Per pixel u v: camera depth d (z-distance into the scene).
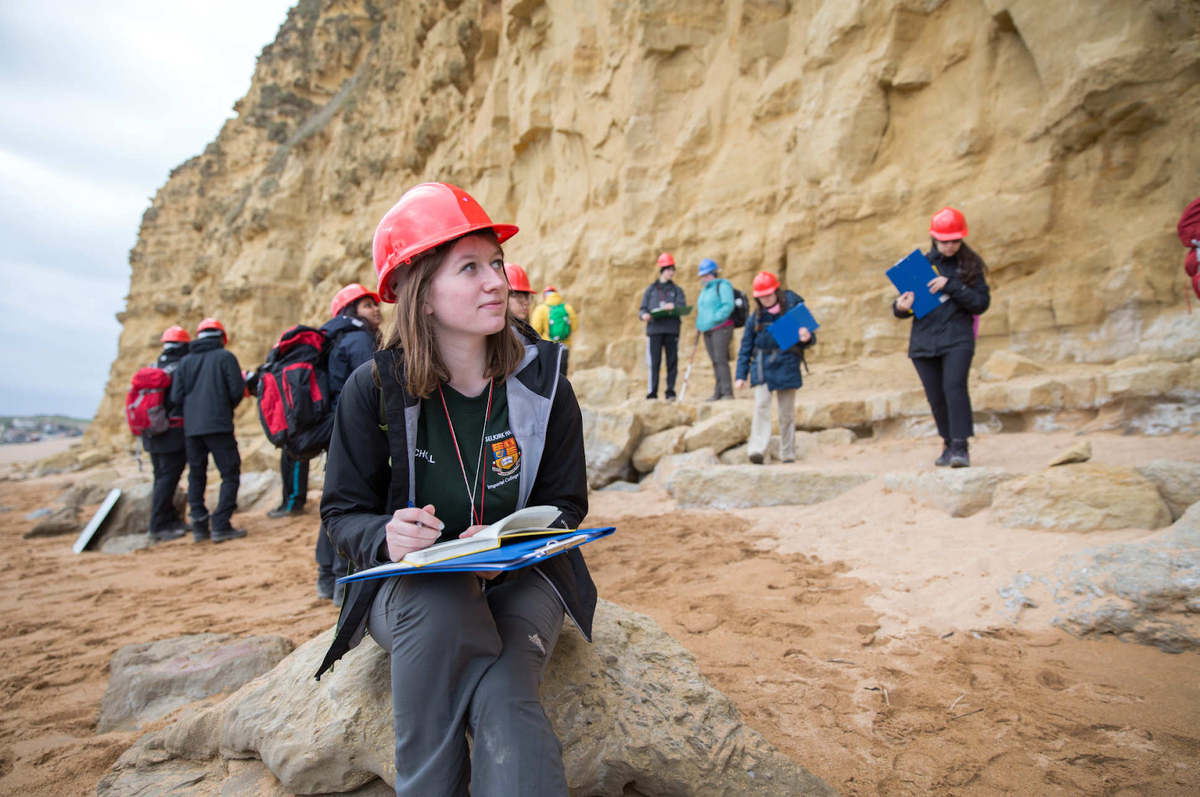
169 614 5.09
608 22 14.38
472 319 1.81
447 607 1.62
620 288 13.48
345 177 26.97
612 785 2.08
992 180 8.80
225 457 8.05
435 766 1.55
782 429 7.37
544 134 16.67
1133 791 2.21
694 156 12.97
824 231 10.54
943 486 5.12
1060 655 3.16
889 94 10.11
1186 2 6.98
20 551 8.90
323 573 4.99
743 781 2.07
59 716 3.43
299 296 29.22
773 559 4.89
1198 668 2.95
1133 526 4.07
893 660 3.24
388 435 1.84
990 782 2.32
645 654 2.42
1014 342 8.39
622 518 6.73
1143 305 7.35
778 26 12.05
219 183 38.44
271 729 2.14
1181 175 7.21
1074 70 7.65
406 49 25.22
